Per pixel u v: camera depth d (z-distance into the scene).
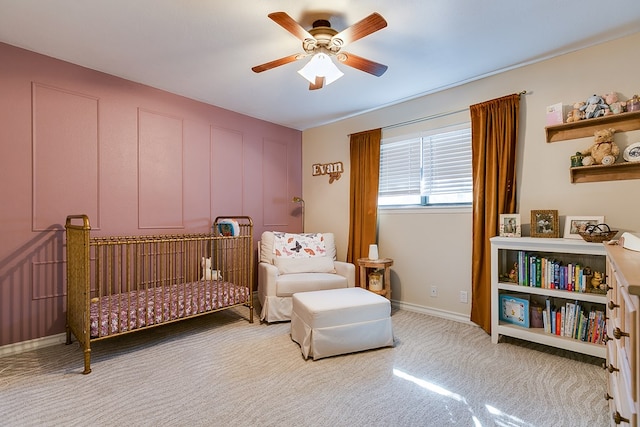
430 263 3.37
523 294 2.74
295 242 3.76
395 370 2.16
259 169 4.22
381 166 3.86
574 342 2.25
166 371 2.14
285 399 1.82
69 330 2.55
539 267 2.49
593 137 2.43
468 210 3.10
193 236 3.43
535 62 2.70
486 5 1.96
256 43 2.41
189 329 2.97
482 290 2.92
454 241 3.20
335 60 2.64
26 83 2.46
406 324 3.08
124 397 1.83
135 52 2.53
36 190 2.50
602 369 2.16
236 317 3.34
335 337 2.35
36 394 1.86
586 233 2.20
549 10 2.01
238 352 2.45
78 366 2.21
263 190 4.27
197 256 3.51
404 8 1.99
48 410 1.71
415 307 3.48
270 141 4.37
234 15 2.06
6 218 2.38
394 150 3.74
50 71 2.57
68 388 1.93
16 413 1.68
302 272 3.51
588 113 2.38
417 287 3.47
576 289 2.33
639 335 0.78
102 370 2.16
